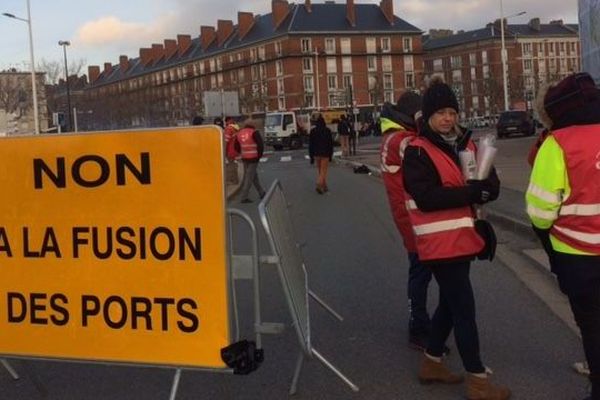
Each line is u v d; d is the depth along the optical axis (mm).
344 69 110438
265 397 4602
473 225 4258
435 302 6715
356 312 6559
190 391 4750
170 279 4066
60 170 4195
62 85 100562
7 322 4359
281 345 5633
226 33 125125
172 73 135250
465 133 4398
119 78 152500
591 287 3875
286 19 112125
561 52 146625
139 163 4062
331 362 5211
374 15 114562
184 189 4012
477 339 4320
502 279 7609
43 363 5379
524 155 25312
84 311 4223
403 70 114312
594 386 4043
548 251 4047
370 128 73250
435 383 4719
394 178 5262
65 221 4215
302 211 14531
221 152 3941
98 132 4117
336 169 28438
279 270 4215
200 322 4039
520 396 4445
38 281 4289
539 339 5539
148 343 4125
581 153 3756
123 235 4129
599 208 3803
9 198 4293
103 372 5160
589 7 19016
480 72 141875
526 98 106062
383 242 10398
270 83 111188
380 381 4812
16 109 81375
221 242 3986
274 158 41688
